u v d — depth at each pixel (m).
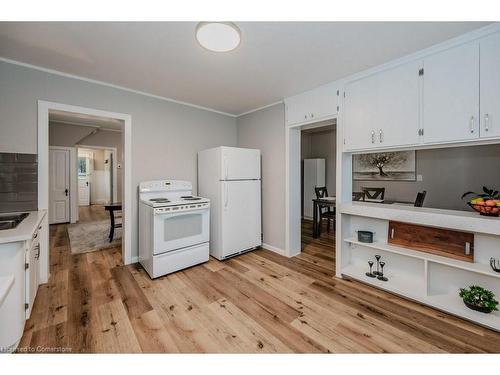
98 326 1.76
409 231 2.24
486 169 3.84
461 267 1.81
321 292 2.29
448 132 1.86
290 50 2.00
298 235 3.43
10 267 1.49
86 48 1.99
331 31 1.74
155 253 2.56
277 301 2.14
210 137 3.81
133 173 3.01
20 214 2.20
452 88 1.84
